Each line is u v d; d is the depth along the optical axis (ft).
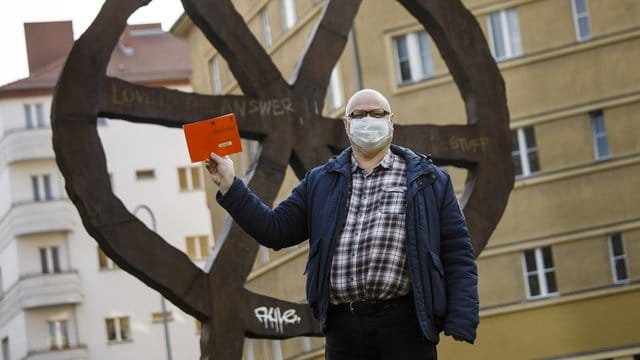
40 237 229.86
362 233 23.89
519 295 112.16
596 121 113.19
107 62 38.32
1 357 243.19
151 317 228.02
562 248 112.47
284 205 24.79
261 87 41.34
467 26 46.06
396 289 23.67
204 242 233.96
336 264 23.88
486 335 111.96
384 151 24.49
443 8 45.78
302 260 125.29
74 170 37.58
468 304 23.93
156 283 38.19
